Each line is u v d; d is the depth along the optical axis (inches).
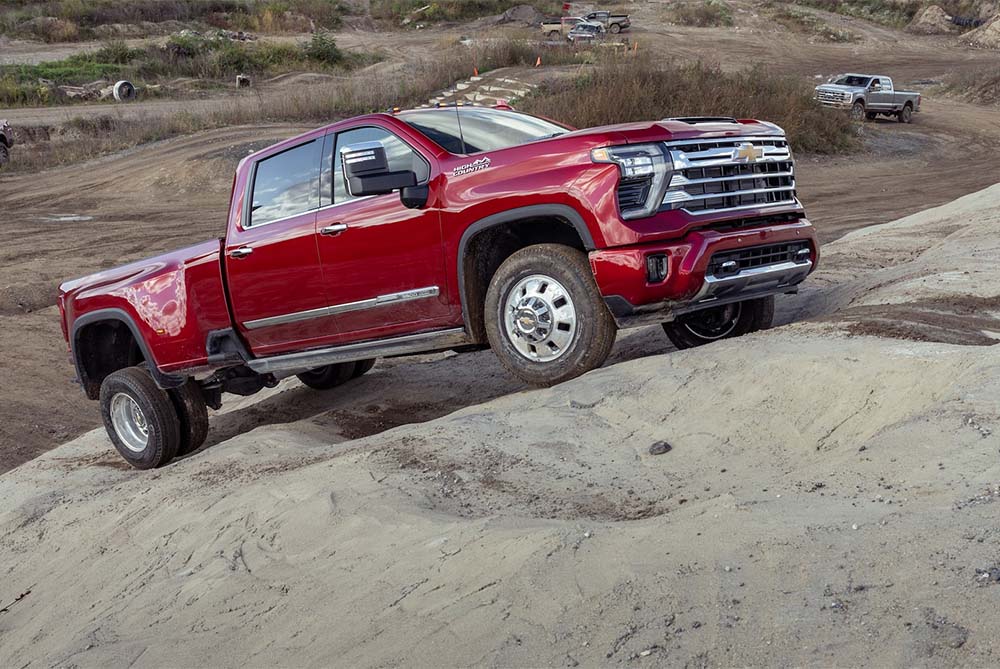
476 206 216.8
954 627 90.7
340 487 175.8
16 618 182.7
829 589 102.6
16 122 1389.0
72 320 298.0
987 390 145.4
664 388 194.5
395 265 231.6
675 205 206.5
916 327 202.5
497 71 1544.0
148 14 2444.6
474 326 228.7
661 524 128.4
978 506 112.7
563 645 106.7
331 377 337.7
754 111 1181.1
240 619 142.0
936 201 841.5
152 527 195.6
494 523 143.3
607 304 204.8
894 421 155.2
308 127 1317.7
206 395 294.2
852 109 1505.9
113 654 142.9
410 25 2773.1
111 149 1250.0
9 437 395.2
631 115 1108.5
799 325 221.6
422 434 198.4
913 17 3009.4
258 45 2087.8
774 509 125.7
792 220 228.7
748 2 3014.3
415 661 113.1
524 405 207.8
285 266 249.1
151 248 773.9
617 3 3144.7
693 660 97.1
